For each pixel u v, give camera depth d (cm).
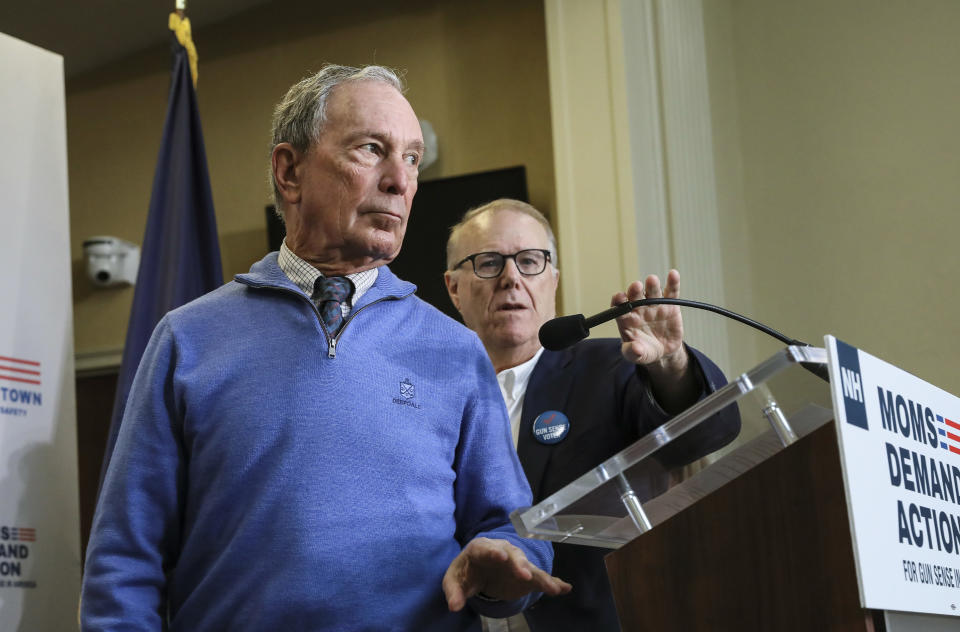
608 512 141
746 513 126
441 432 171
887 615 119
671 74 467
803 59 503
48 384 247
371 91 181
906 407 134
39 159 255
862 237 478
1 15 564
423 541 161
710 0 512
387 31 540
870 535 118
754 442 134
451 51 523
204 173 344
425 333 179
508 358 262
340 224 176
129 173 593
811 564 120
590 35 461
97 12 565
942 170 466
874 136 482
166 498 166
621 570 133
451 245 279
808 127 497
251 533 157
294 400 163
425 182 495
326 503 157
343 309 175
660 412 196
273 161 185
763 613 123
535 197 492
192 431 165
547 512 133
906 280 466
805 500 122
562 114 460
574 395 240
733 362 479
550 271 270
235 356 168
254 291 178
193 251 334
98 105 606
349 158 177
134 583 162
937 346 456
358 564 156
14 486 236
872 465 122
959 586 137
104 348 575
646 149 456
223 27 579
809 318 483
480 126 510
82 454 583
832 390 119
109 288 583
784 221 495
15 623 231
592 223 447
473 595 161
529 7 510
